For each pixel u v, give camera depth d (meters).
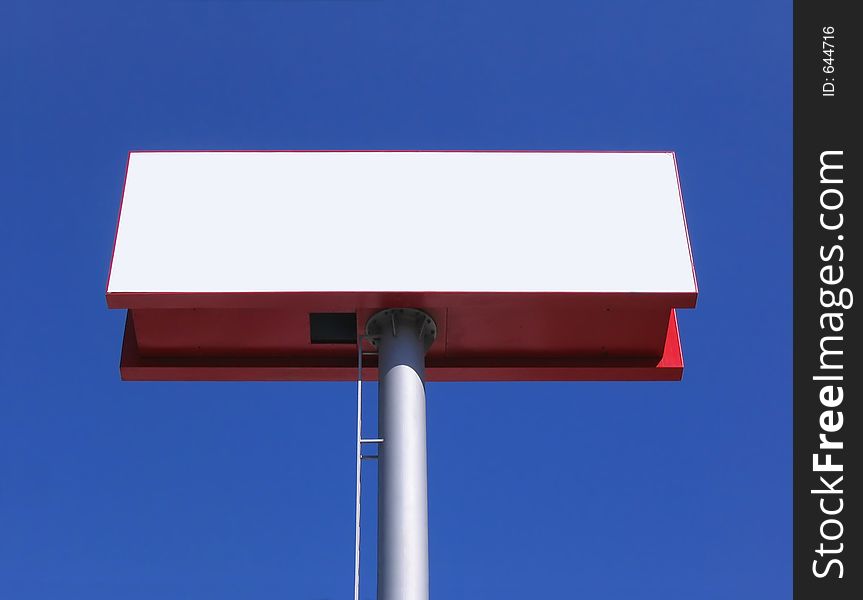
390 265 12.84
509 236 12.99
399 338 12.95
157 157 13.46
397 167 13.39
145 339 13.56
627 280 12.81
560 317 13.37
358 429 12.51
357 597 11.66
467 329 13.41
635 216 13.16
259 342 13.62
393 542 11.96
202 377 13.85
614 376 13.87
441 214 13.11
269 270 12.84
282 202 13.20
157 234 13.02
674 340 13.90
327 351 13.70
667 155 13.53
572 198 13.23
